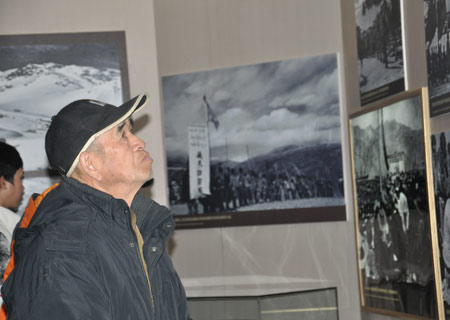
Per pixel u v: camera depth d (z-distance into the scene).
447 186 2.96
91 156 1.71
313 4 4.56
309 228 4.53
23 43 4.94
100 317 1.49
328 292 4.41
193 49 4.93
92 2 5.04
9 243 2.79
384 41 3.72
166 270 1.83
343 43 4.45
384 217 3.79
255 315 4.46
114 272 1.58
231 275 4.76
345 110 4.44
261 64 4.70
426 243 3.25
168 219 1.79
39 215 1.58
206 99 4.88
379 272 3.90
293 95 4.58
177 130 4.97
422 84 3.27
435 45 3.02
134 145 1.77
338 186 4.42
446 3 2.89
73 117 1.70
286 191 4.58
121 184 1.74
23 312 1.46
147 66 5.06
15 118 4.87
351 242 4.39
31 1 4.98
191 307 4.66
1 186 3.08
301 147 4.54
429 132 3.17
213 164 4.84
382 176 3.79
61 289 1.47
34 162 4.86
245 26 4.76
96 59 5.01
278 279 4.61
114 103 5.00
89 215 1.61
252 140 4.71
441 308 3.09
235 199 4.75
